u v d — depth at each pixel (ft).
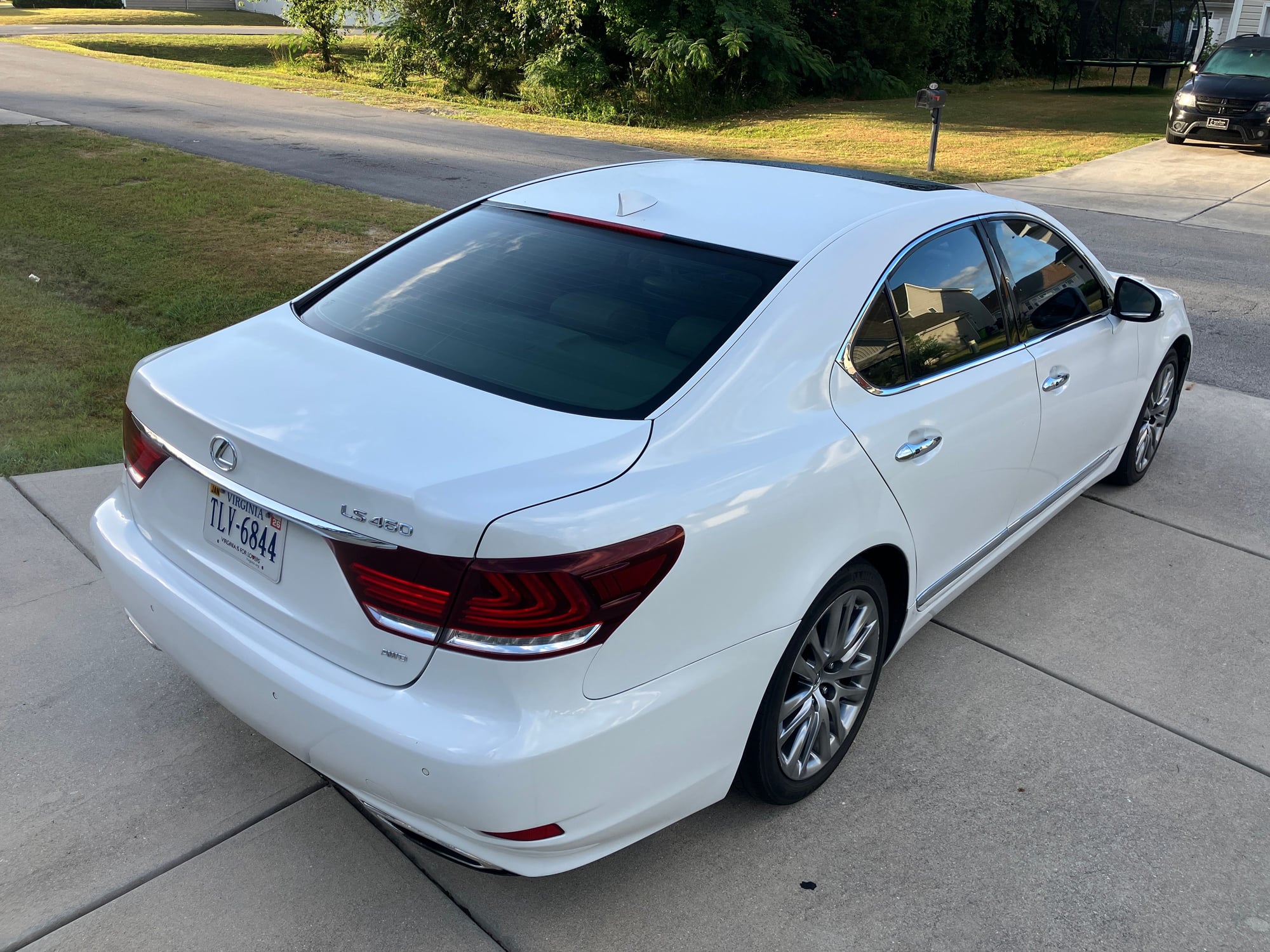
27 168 37.70
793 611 8.32
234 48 109.60
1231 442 18.45
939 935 8.18
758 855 8.93
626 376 8.25
